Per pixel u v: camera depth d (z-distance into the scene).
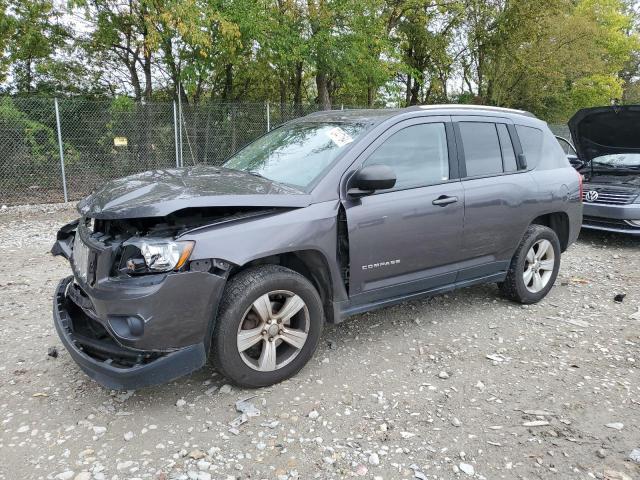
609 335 4.47
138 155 11.98
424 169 4.13
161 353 3.01
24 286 5.49
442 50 20.02
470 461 2.79
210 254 3.04
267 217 3.31
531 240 4.93
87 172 11.54
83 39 14.90
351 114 4.49
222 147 12.69
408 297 4.16
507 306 5.10
